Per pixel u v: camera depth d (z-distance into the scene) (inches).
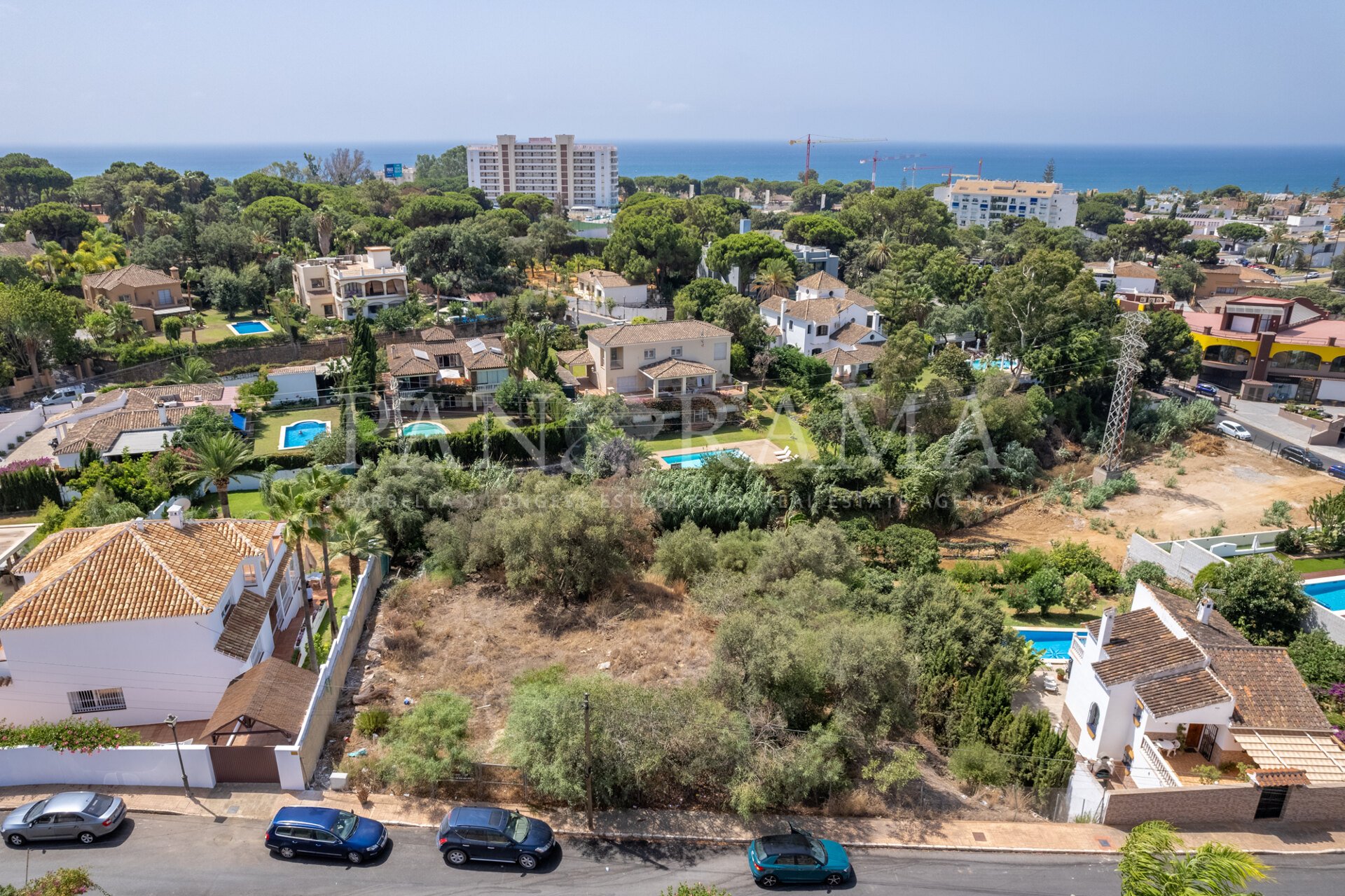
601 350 3029.0
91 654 1145.4
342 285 3757.4
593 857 959.0
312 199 6195.9
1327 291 5022.1
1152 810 1047.6
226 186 7534.5
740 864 959.0
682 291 4013.3
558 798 1050.7
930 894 918.4
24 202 6353.3
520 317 3759.8
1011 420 2677.2
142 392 2635.3
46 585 1161.4
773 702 1177.4
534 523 1633.9
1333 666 1409.9
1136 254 6633.9
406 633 1480.1
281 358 3474.4
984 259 5359.3
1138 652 1229.1
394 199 6407.5
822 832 1018.7
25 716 1159.0
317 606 1563.7
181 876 892.6
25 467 2124.8
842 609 1477.6
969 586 1873.8
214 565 1283.2
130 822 973.2
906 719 1209.4
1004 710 1219.2
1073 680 1323.8
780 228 7352.4
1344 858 990.4
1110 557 2165.4
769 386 3319.4
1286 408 3253.0
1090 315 3152.1
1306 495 2522.1
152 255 4003.4
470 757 1079.6
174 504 1358.3
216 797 1022.4
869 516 2315.5
